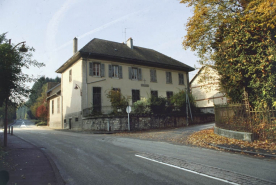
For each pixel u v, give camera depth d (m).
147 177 5.24
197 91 36.44
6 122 10.70
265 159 7.19
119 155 7.94
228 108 12.07
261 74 10.52
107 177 5.32
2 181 4.50
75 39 28.48
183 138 12.96
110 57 25.28
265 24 9.93
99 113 22.97
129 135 16.23
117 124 19.64
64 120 28.28
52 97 35.09
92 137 14.60
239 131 10.88
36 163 6.93
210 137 12.11
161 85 29.77
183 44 14.12
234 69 11.35
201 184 4.70
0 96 9.88
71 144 11.20
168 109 23.27
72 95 25.92
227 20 11.88
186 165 6.33
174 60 33.94
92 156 7.88
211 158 7.31
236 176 5.24
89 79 23.84
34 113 54.56
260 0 10.23
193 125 23.31
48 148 10.17
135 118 20.34
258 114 10.58
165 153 8.26
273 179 5.00
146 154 8.05
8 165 6.67
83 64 23.67
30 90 10.34
